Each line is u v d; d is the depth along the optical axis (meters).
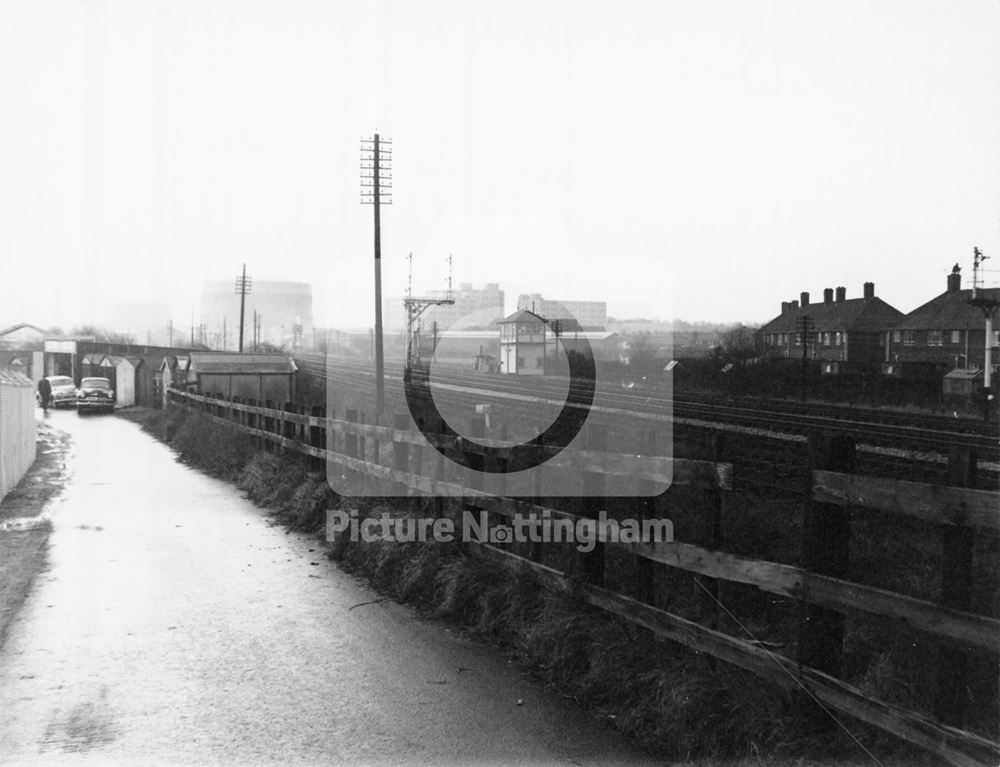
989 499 3.15
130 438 25.69
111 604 6.98
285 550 9.12
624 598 5.14
